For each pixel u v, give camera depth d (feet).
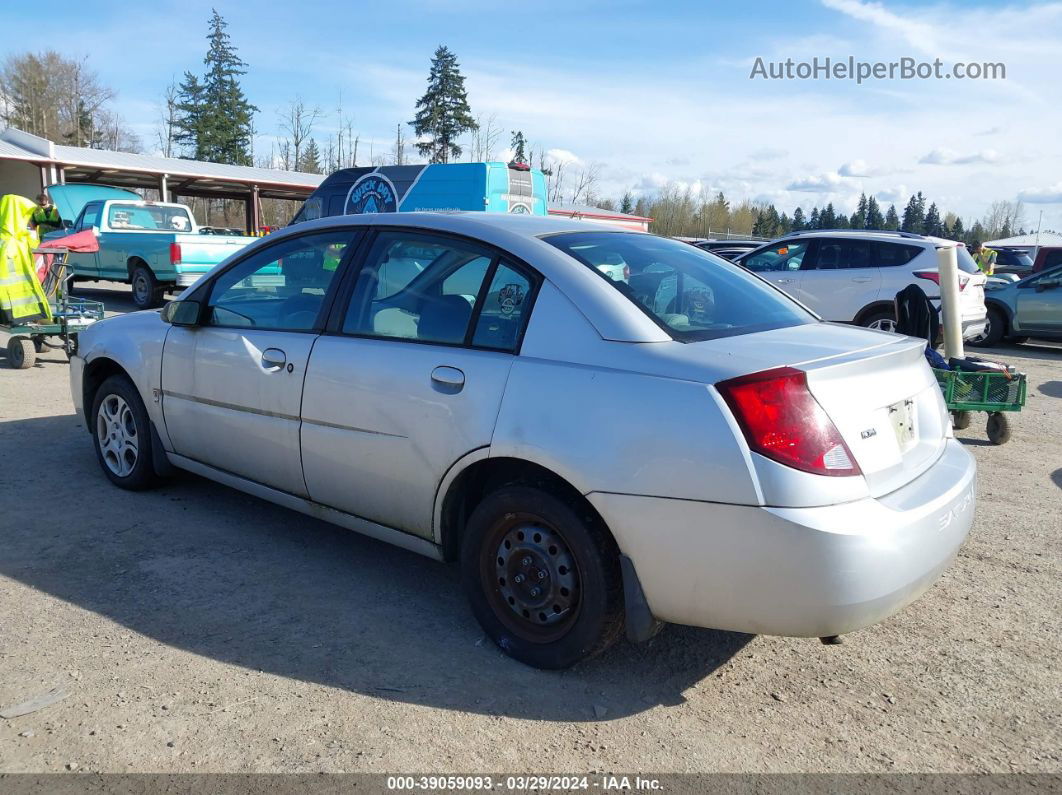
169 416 14.69
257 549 13.60
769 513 8.32
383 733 8.83
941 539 9.25
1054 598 12.62
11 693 9.29
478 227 11.36
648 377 9.11
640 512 8.95
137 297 48.01
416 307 11.46
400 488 11.19
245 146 216.95
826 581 8.30
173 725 8.82
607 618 9.52
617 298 9.95
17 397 24.23
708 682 10.12
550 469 9.51
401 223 12.15
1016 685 10.19
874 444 9.14
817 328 11.25
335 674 9.95
